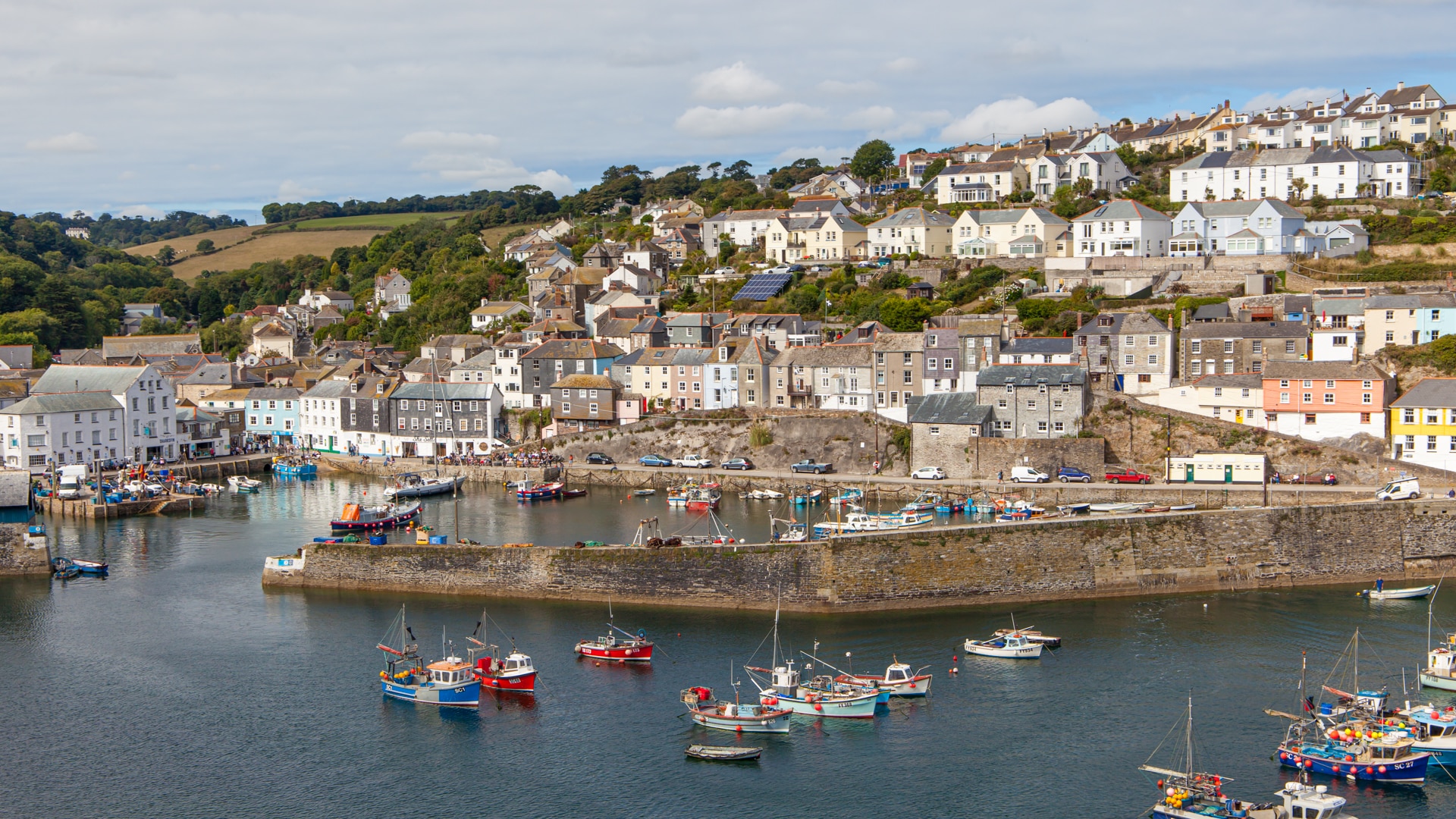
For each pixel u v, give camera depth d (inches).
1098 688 3634.4
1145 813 2935.5
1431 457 5462.6
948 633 4106.8
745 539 5132.9
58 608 4574.3
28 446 7062.0
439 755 3329.2
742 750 3262.8
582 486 6909.5
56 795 3139.8
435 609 4443.9
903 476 6363.2
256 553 5388.8
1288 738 3186.5
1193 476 5684.1
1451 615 4202.8
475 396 7760.8
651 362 7568.9
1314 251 7726.4
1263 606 4343.0
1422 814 2918.3
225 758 3331.7
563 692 3686.0
